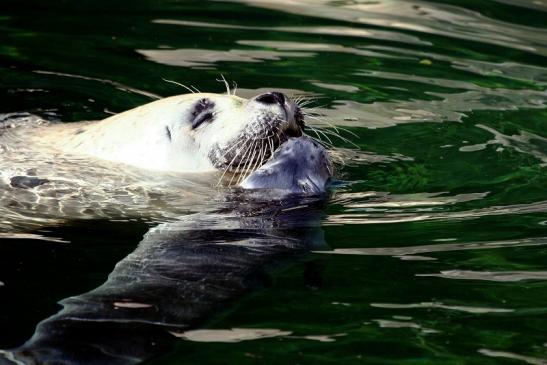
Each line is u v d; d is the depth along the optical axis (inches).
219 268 753.0
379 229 850.1
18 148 1000.9
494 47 1387.8
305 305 708.0
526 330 679.1
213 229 837.8
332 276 757.9
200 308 689.0
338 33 1435.8
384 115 1144.2
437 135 1088.2
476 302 719.7
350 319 690.2
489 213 885.8
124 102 1180.5
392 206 901.8
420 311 705.0
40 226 871.7
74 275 765.3
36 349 622.8
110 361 616.4
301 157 900.6
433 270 772.6
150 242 803.4
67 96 1194.6
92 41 1393.9
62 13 1523.1
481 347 654.5
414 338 665.6
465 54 1358.3
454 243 822.5
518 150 1043.9
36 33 1427.2
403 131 1099.3
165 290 706.2
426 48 1376.7
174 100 989.8
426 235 839.1
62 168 947.3
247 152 930.7
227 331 665.0
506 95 1211.2
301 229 844.0
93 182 925.2
